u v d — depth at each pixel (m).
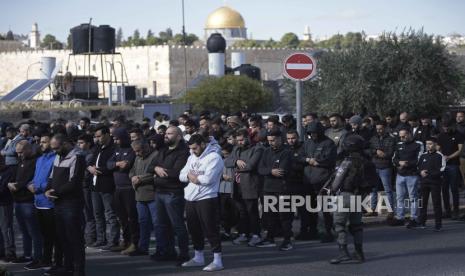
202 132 13.59
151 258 11.69
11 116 30.19
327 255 11.79
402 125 15.48
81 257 10.20
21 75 96.94
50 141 10.62
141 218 11.98
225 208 13.65
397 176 15.09
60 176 10.12
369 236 13.80
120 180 12.20
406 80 30.36
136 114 35.41
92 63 89.06
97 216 13.07
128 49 90.44
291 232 12.49
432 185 14.42
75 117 32.22
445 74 30.89
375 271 10.37
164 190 11.21
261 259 11.54
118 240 12.83
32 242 11.95
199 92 56.34
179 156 11.20
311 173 12.84
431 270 10.31
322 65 33.28
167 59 87.62
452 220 16.16
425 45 30.75
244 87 56.56
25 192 11.40
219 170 10.71
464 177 16.22
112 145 12.72
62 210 10.16
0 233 12.13
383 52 30.91
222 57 67.62
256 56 91.69
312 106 35.06
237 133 13.09
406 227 14.98
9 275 9.27
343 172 11.00
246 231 13.27
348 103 31.36
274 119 14.29
